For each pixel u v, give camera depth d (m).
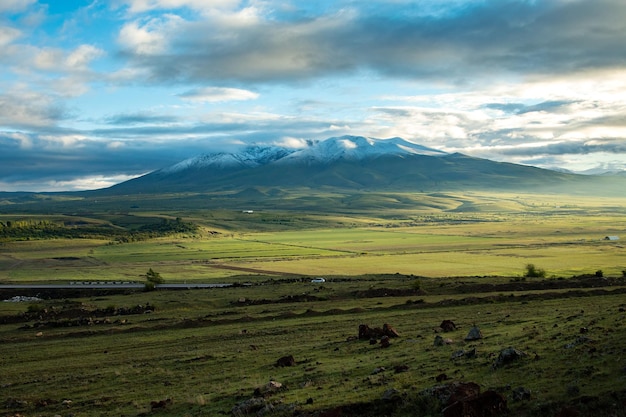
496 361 33.34
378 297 106.81
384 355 43.31
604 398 23.58
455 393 25.53
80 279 184.00
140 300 116.56
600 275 130.50
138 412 33.53
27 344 73.25
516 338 43.91
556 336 41.06
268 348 54.97
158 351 60.66
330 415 25.97
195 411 32.09
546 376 28.84
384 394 28.38
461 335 50.59
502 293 100.19
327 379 36.09
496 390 27.41
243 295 117.88
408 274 182.88
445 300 89.94
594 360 30.67
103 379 45.91
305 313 85.62
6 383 48.44
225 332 71.69
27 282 174.50
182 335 72.12
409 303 90.75
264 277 178.25
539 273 141.25
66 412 35.75
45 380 48.09
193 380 42.19
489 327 54.94
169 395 37.69
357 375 36.56
